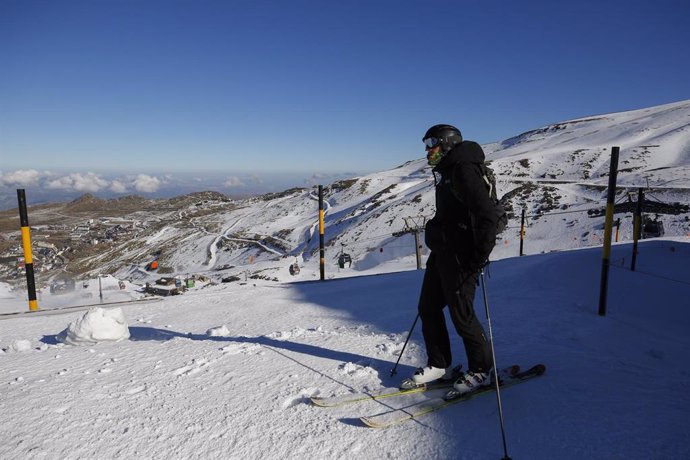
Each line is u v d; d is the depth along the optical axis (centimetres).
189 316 696
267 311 693
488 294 588
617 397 245
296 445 211
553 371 286
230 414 247
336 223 9794
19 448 212
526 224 5225
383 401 254
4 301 1767
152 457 204
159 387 293
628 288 589
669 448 191
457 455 197
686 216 4203
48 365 359
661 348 340
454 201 240
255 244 10381
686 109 12962
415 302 632
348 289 881
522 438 207
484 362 251
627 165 8269
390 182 13725
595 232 4366
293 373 312
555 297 541
